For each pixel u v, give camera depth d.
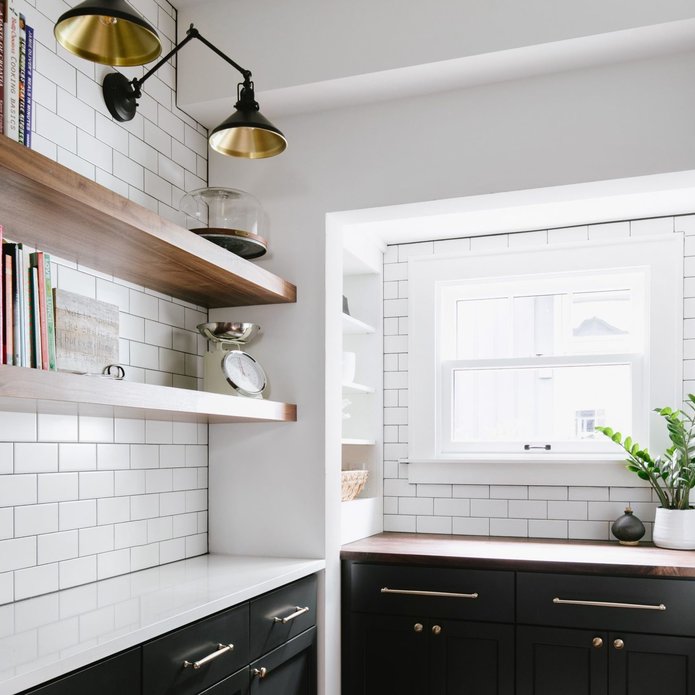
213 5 2.82
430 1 2.57
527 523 3.55
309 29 2.70
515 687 2.77
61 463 2.18
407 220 3.53
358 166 2.84
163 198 2.72
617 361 3.55
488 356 3.82
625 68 2.56
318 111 2.91
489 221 3.56
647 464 3.27
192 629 1.92
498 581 2.81
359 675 2.93
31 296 1.75
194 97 2.81
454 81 2.67
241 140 2.34
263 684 2.32
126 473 2.46
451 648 2.85
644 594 2.65
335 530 2.92
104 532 2.34
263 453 2.89
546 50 2.46
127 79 2.48
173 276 2.43
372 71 2.60
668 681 2.61
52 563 2.12
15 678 1.35
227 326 2.65
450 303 3.89
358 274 3.95
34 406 1.88
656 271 3.48
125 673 1.66
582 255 3.61
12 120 1.76
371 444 3.76
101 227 1.91
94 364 2.16
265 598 2.33
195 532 2.86
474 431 3.80
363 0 2.65
